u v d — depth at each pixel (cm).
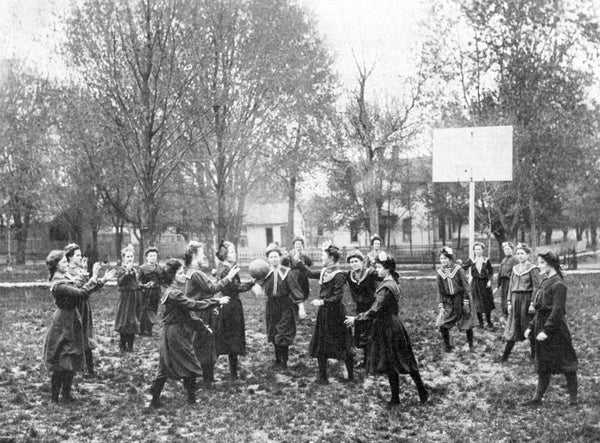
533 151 3095
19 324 1634
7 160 3816
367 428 749
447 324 1223
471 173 2211
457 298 1231
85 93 2422
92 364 1022
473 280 1487
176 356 826
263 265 1087
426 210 5828
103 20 2303
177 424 757
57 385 856
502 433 716
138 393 917
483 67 3177
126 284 1237
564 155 3167
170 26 2338
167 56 2352
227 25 2516
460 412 816
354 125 4041
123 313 1235
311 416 796
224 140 2669
